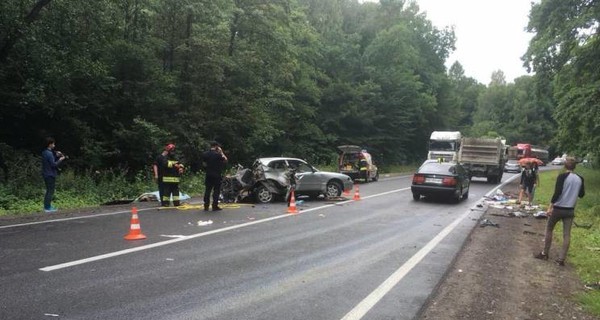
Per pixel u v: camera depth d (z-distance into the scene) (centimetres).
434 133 3581
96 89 2008
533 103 9350
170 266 721
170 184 1410
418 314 541
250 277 678
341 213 1390
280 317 523
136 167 2116
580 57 2180
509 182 3181
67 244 842
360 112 4138
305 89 3447
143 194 1566
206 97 2444
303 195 1791
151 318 509
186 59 2381
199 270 705
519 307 591
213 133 2469
